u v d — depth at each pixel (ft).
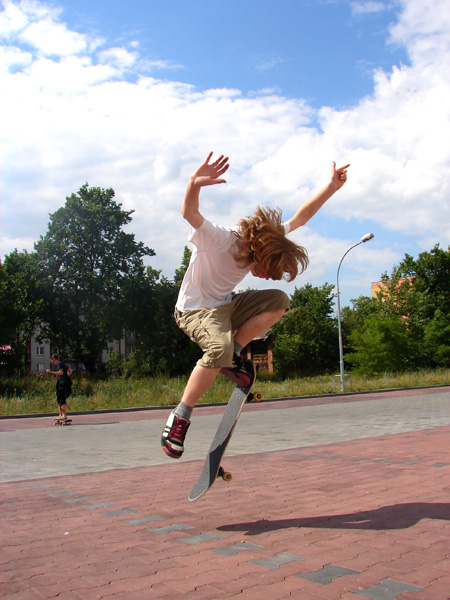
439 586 7.76
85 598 7.64
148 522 12.19
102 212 168.45
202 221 9.85
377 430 34.73
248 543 10.19
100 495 15.88
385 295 163.12
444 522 11.28
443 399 69.36
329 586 7.85
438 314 158.71
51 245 165.48
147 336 158.30
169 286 161.79
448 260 176.14
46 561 9.41
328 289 166.20
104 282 165.68
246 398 10.29
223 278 10.36
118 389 76.69
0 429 44.04
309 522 11.71
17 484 18.43
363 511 12.57
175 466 22.18
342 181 11.87
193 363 155.43
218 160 9.43
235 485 16.78
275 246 9.95
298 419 46.32
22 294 160.25
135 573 8.66
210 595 7.63
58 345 172.76
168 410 65.10
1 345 140.36
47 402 64.59
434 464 19.47
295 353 154.20
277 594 7.59
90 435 38.04
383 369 127.34
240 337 10.64
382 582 7.97
